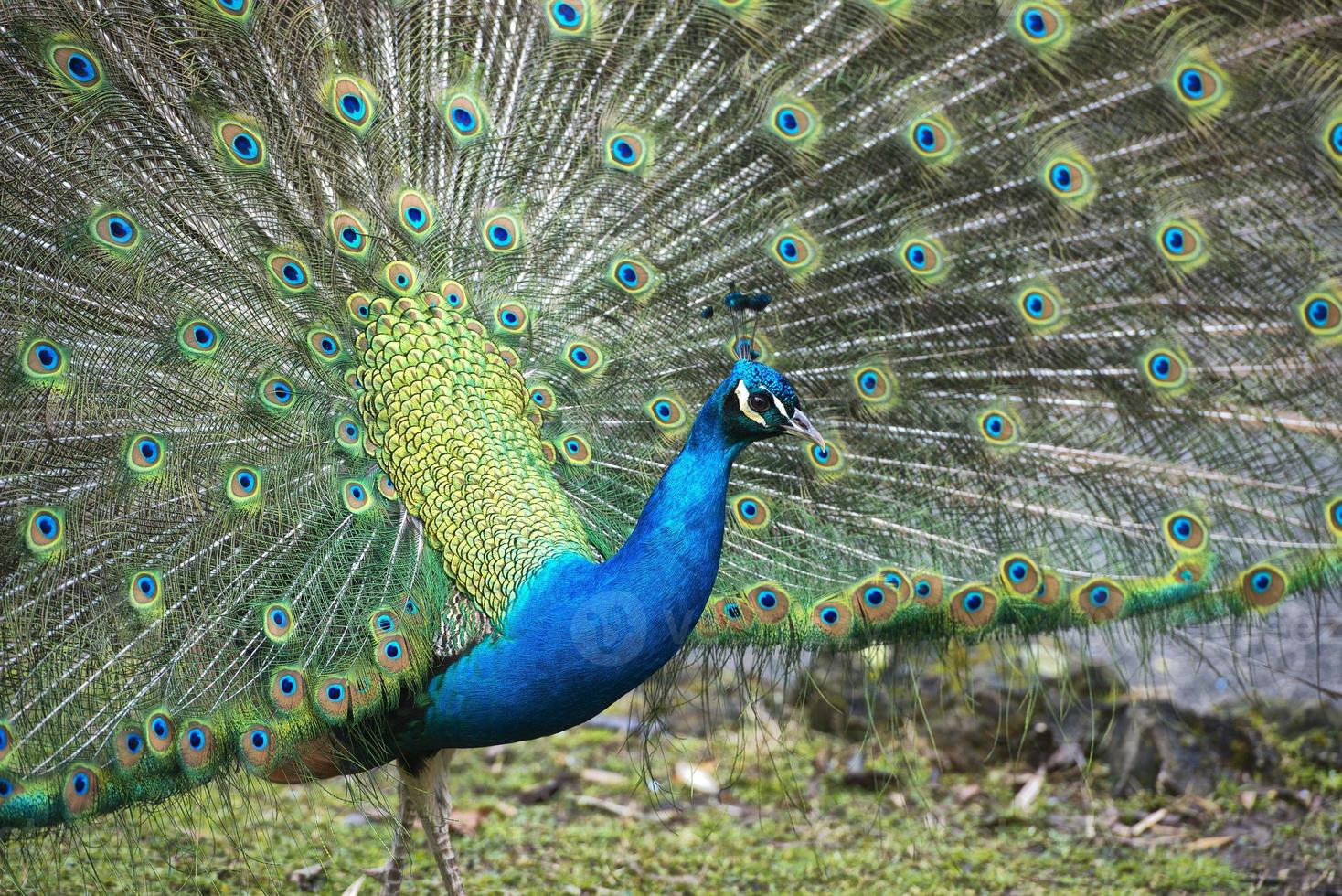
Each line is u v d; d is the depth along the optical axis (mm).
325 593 4707
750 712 8141
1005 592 5402
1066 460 5473
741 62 5297
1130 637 5441
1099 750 7488
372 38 5113
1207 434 5383
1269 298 5266
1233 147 5168
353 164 5059
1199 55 5121
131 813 4723
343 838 6848
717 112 5332
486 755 8109
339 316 5016
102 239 4742
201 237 4895
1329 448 5289
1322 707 7465
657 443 5438
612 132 5285
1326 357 5242
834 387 5473
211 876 6250
